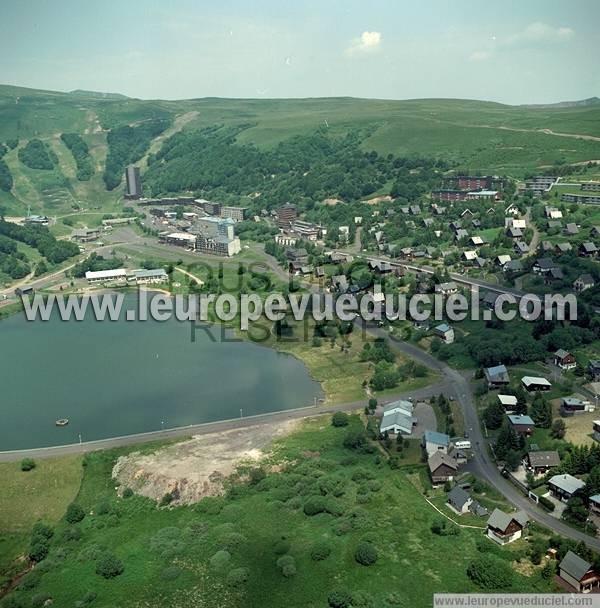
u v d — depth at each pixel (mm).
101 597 110625
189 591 110688
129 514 136500
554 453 138750
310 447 156625
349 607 104125
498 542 117750
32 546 126812
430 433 153250
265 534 124500
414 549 117312
